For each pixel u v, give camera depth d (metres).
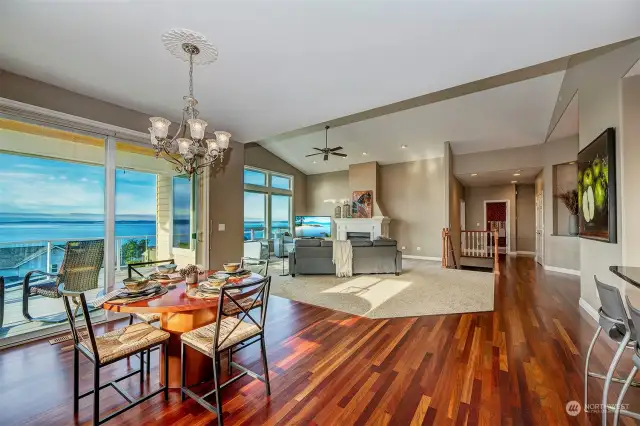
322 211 11.09
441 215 8.59
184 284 2.41
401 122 6.81
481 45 2.22
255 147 9.13
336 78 2.76
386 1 1.76
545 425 1.70
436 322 3.37
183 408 1.88
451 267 7.29
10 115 2.70
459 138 7.21
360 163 9.66
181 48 2.27
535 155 7.07
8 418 1.76
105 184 3.35
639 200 2.70
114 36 2.12
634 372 1.55
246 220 9.10
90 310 3.34
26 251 3.82
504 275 6.03
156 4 1.79
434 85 2.91
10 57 2.40
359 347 2.73
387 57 2.39
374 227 9.02
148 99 3.22
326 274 6.04
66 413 1.82
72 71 2.63
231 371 2.31
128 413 1.82
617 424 1.57
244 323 2.18
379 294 4.56
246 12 1.86
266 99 3.22
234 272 2.61
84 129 3.15
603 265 3.18
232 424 1.72
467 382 2.14
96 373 1.65
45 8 1.82
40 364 2.39
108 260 3.37
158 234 5.45
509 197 9.83
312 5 1.79
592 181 3.29
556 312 3.68
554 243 6.58
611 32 2.04
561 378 2.18
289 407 1.88
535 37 2.11
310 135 8.10
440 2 1.77
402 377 2.21
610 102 2.97
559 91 4.83
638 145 2.72
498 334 3.01
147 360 2.32
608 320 1.79
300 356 2.55
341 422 1.73
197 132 2.34
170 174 5.05
